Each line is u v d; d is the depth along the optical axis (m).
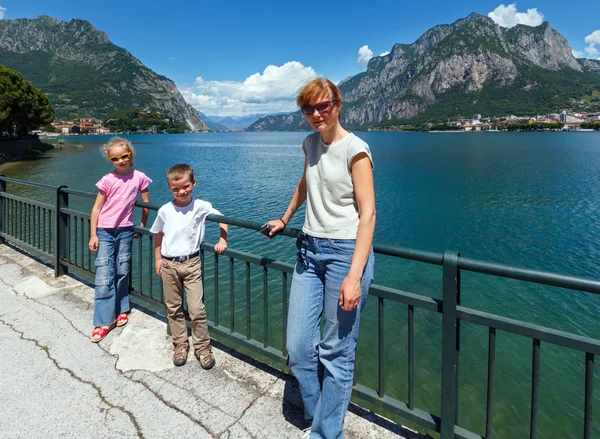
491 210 22.12
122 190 3.52
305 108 1.81
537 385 1.83
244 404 2.54
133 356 3.12
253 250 13.79
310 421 2.36
